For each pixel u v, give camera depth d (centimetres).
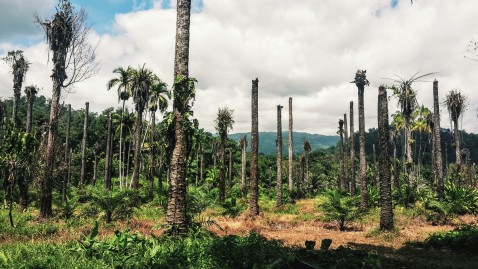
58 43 1878
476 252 1006
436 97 2583
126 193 1722
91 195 1642
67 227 1335
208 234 977
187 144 1061
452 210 2006
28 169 1652
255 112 2186
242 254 698
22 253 746
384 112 1655
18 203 2295
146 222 1523
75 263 644
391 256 958
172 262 642
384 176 1563
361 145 2588
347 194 3519
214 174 5012
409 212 2073
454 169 4141
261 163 8081
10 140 1683
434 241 1146
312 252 698
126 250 727
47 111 9344
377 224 1766
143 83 3409
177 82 1029
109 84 3488
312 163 8956
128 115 4988
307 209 2583
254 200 2075
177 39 1061
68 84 1909
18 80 3488
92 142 7412
